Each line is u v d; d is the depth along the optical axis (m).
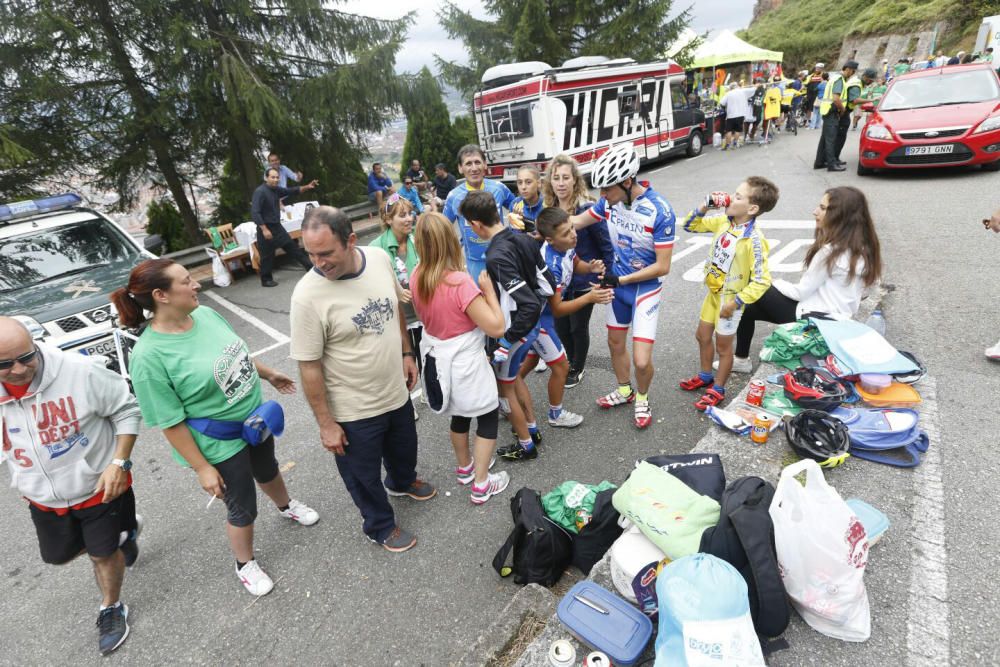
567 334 4.21
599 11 18.61
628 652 1.85
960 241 5.77
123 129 10.83
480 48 19.41
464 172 4.21
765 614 1.80
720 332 3.44
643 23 17.67
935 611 1.99
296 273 9.16
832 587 1.82
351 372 2.44
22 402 2.10
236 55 11.16
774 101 14.86
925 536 2.30
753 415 3.08
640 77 12.78
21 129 9.82
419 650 2.32
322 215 2.11
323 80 11.87
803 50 43.25
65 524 2.37
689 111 14.94
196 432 2.33
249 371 2.48
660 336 4.93
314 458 3.81
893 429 2.76
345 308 2.32
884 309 4.52
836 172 10.12
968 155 8.10
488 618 2.44
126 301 2.18
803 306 3.56
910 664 1.81
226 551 3.04
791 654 1.87
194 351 2.25
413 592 2.61
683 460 2.41
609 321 3.61
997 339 3.83
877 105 9.45
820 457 2.71
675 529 2.02
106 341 4.82
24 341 2.01
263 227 8.10
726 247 3.26
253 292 8.32
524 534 2.48
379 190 12.17
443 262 2.59
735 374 4.07
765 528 1.88
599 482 3.21
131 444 2.39
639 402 3.58
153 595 2.78
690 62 19.89
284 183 10.42
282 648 2.41
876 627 1.95
